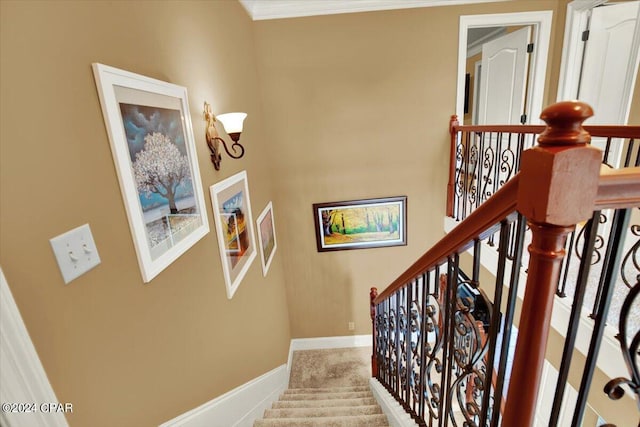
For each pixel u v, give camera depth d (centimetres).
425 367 142
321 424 195
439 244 100
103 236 93
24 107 71
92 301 88
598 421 273
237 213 218
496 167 266
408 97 321
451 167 333
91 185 89
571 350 66
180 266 138
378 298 214
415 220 362
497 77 339
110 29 101
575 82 280
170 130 133
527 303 61
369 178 349
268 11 298
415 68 312
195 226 151
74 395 80
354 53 310
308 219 366
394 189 352
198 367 152
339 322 410
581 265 61
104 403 91
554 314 186
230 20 235
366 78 316
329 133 335
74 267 82
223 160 201
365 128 332
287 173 350
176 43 147
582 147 47
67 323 79
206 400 159
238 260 216
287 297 400
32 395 69
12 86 68
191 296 147
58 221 78
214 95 194
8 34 68
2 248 65
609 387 64
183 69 153
